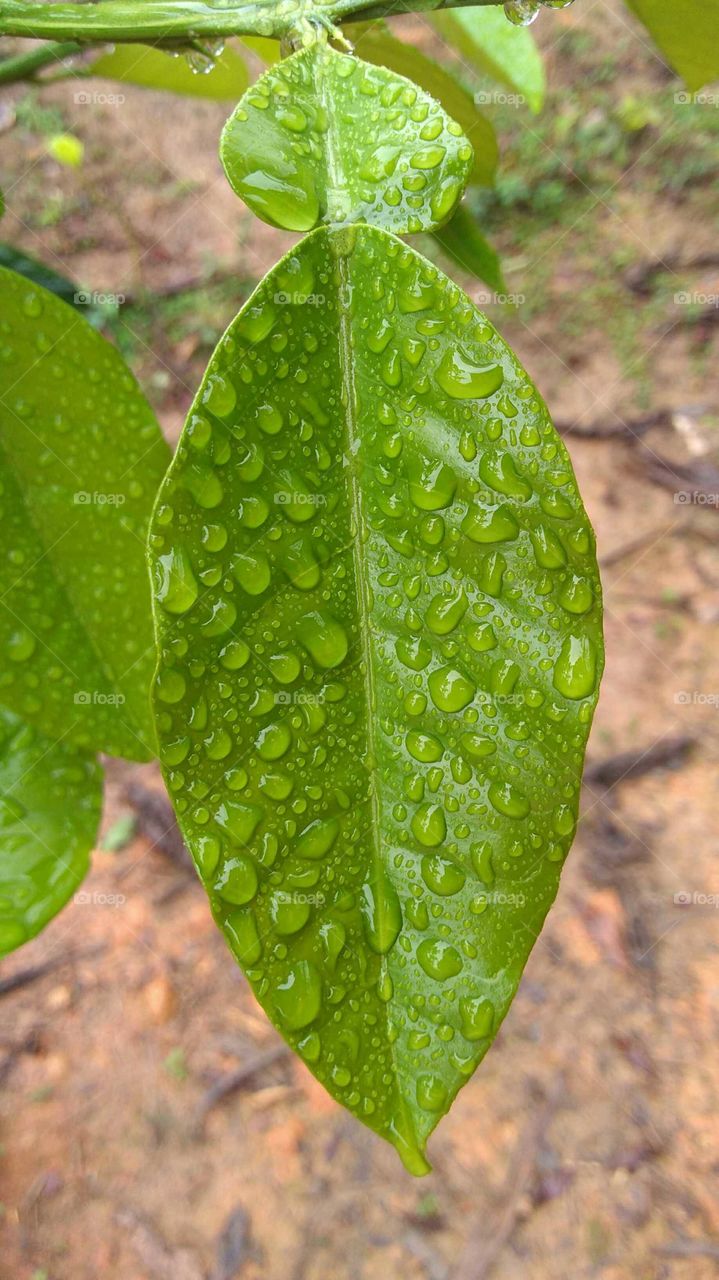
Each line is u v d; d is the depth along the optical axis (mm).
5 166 649
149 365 654
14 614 130
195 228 677
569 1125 449
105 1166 444
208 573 89
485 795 95
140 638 135
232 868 89
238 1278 417
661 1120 448
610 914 507
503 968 93
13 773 136
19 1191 436
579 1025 476
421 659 96
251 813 90
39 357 130
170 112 679
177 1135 451
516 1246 421
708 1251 414
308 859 92
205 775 89
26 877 131
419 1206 433
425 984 93
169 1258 422
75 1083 464
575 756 95
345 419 97
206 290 671
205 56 122
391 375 96
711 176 700
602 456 667
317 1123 454
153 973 494
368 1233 427
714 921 503
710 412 673
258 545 91
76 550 133
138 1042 475
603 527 642
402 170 99
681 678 583
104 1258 422
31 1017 482
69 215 658
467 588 96
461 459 96
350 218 99
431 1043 91
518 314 691
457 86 178
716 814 538
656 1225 423
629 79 707
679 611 608
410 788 95
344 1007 91
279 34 112
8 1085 463
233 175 98
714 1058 464
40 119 657
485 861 95
